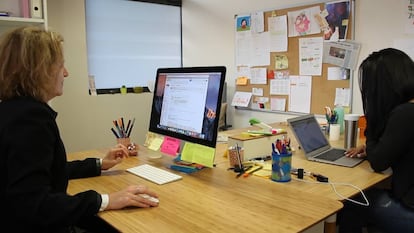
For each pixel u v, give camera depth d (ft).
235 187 4.35
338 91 9.25
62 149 3.51
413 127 4.66
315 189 4.38
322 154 6.08
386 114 5.11
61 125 10.36
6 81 3.25
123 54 12.41
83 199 3.40
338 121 7.84
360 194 4.64
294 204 3.76
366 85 5.27
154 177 4.75
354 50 8.84
